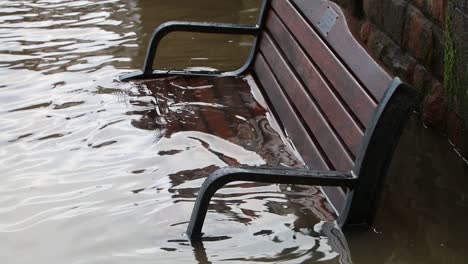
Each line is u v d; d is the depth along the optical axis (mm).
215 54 9078
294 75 6840
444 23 6797
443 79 6957
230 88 7723
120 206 5992
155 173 6375
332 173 5320
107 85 8008
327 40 6293
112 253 5488
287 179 5301
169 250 5461
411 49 7363
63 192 6234
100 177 6391
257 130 6875
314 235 5516
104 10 10477
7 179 6453
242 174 5324
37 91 7984
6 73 8438
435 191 6285
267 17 7852
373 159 5234
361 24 8281
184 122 7078
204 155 6535
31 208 6059
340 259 5340
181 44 9352
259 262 5320
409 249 5523
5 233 5773
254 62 8008
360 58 5648
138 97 7613
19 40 9383
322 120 6074
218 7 10656
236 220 5703
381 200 6141
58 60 8781
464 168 6598
